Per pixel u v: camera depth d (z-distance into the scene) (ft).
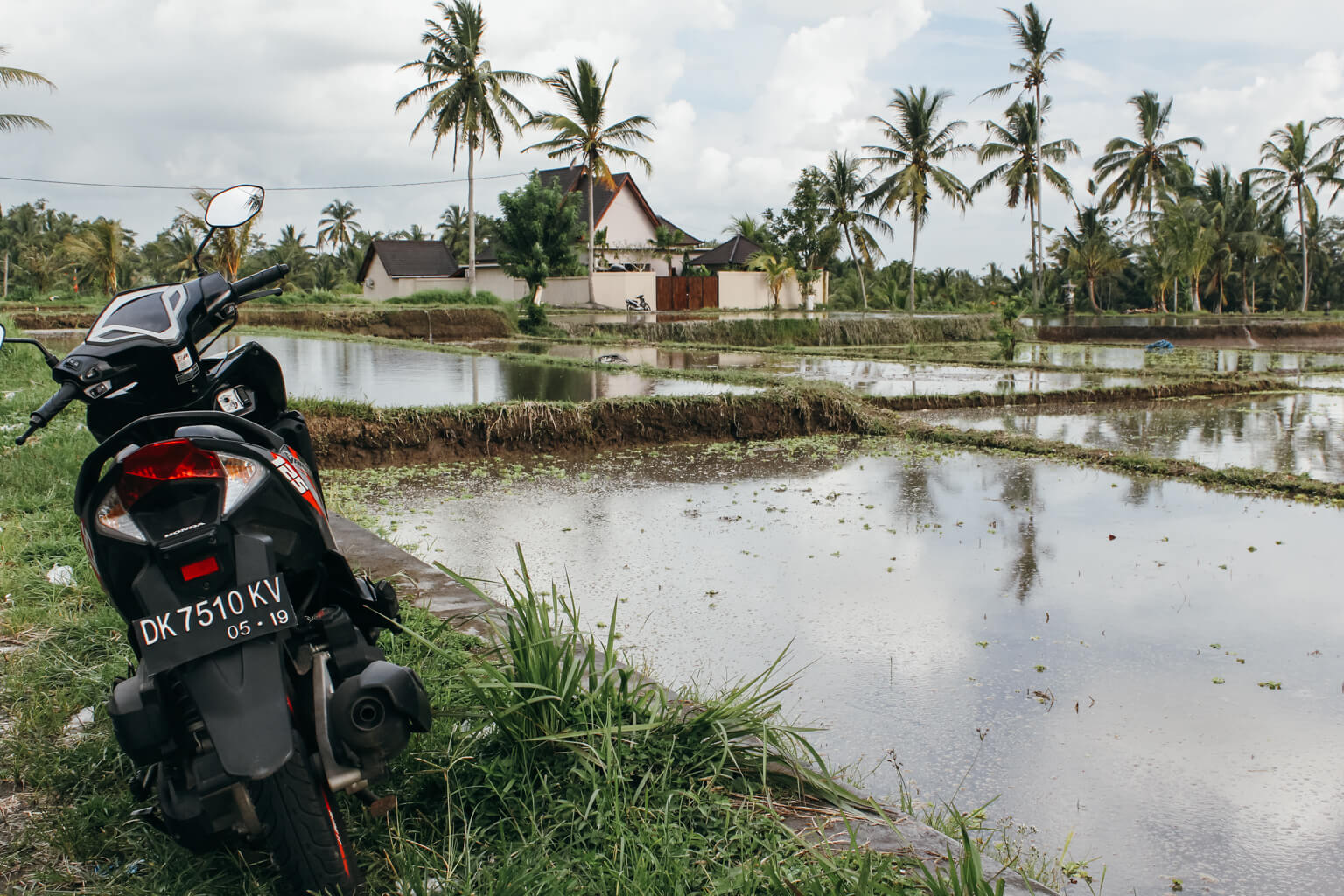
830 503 27.96
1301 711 14.17
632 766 8.54
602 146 125.18
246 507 6.70
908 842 8.02
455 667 10.48
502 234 126.41
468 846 7.50
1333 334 123.85
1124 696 14.66
